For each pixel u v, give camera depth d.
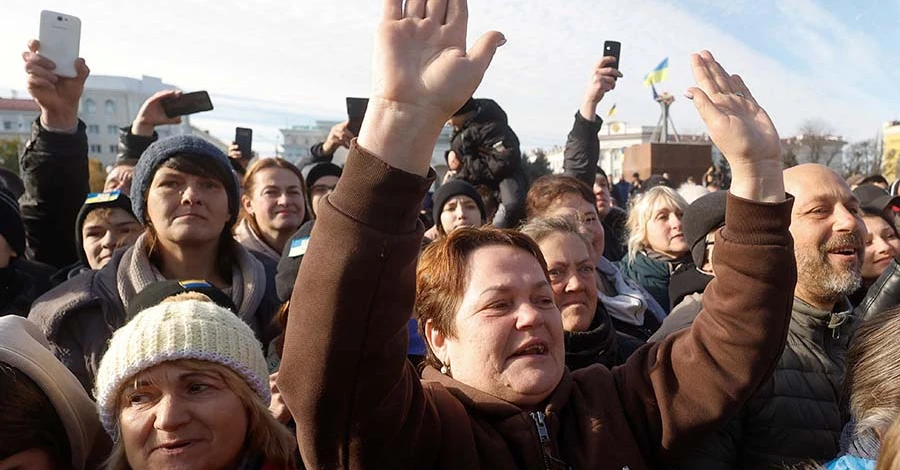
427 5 1.24
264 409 1.65
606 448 1.52
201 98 4.37
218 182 2.62
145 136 4.32
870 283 3.38
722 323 1.53
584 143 4.61
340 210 1.18
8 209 2.91
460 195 3.96
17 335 1.67
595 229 3.23
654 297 3.62
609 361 2.26
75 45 3.17
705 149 11.44
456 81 1.18
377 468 1.29
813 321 2.12
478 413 1.52
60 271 3.22
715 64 1.70
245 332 1.70
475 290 1.54
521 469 1.45
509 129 4.62
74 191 3.29
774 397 1.95
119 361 1.55
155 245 2.59
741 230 1.51
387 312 1.21
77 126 3.28
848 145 36.75
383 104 1.19
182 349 1.54
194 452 1.51
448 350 1.62
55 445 1.61
